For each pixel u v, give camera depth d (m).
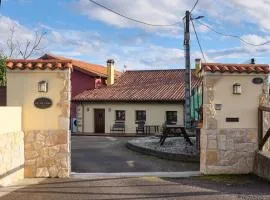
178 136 21.23
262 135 11.59
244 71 11.57
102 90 37.16
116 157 16.42
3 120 9.62
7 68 10.91
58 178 10.92
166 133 18.64
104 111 35.22
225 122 11.62
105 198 8.66
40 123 11.02
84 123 35.66
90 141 24.95
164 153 15.94
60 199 8.55
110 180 10.70
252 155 11.67
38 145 11.02
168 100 32.62
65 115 11.05
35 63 11.01
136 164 14.45
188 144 17.94
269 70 11.63
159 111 33.31
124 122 34.47
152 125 33.34
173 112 33.00
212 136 11.58
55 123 11.05
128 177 11.15
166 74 39.12
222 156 11.61
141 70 41.06
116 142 23.78
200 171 11.73
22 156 10.84
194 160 14.88
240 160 11.66
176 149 16.62
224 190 9.48
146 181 10.58
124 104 34.44
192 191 9.37
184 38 21.08
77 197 8.73
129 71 41.38
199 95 20.16
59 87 11.04
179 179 10.91
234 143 11.64
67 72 11.01
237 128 11.64
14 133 10.30
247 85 11.68
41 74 11.01
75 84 39.00
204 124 11.63
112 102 34.62
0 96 12.66
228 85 11.62
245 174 11.59
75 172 12.37
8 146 9.90
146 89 35.81
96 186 9.90
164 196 8.84
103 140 25.88
